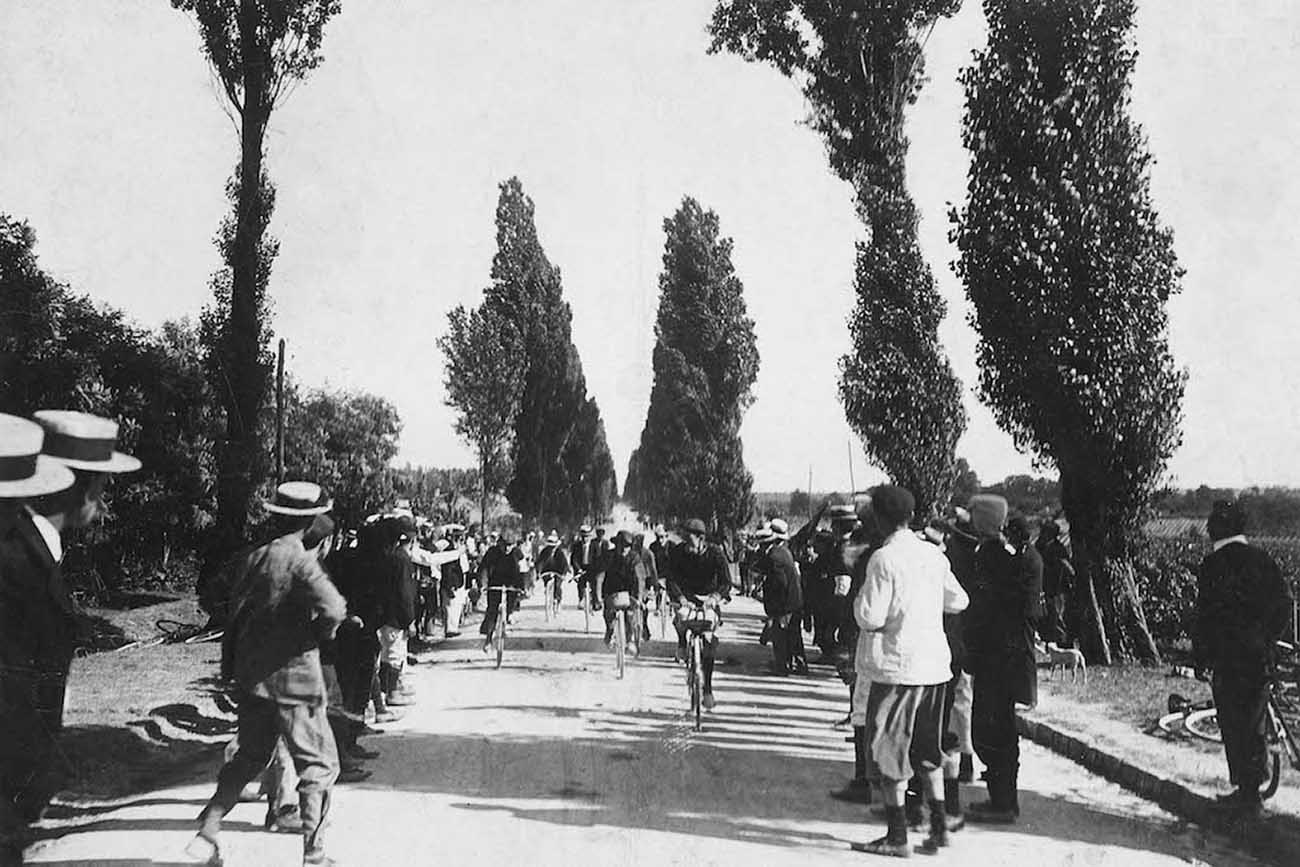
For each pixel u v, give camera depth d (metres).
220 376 19.02
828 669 13.80
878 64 19.86
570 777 7.59
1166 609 15.34
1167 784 7.08
